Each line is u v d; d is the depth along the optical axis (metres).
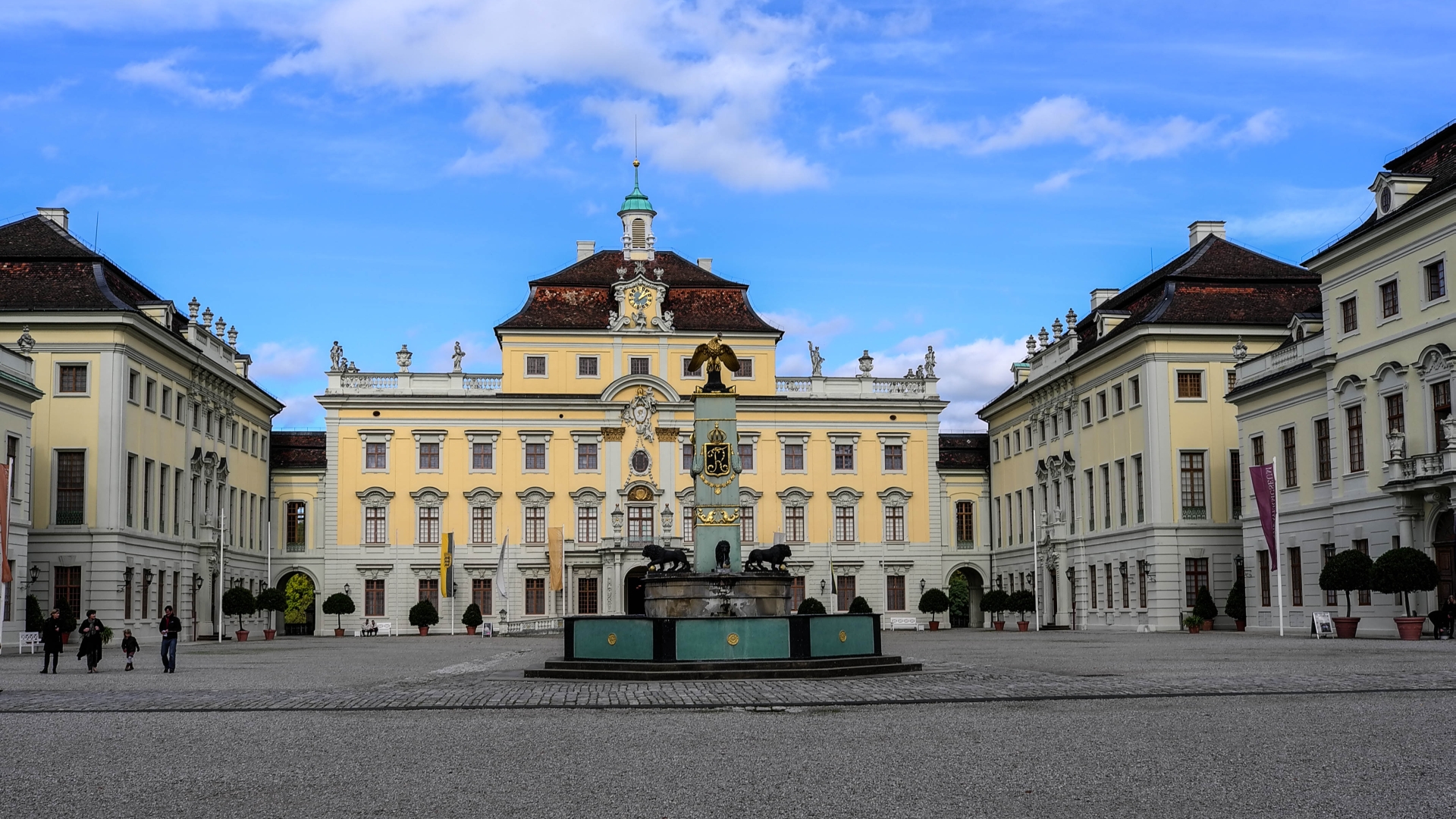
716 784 15.23
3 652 54.59
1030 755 17.17
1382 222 55.09
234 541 90.44
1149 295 79.12
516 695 27.66
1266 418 66.50
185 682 34.00
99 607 65.88
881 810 13.53
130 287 74.06
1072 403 87.94
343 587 99.81
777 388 104.69
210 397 83.62
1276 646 47.16
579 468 101.38
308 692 29.52
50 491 66.38
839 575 103.56
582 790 14.91
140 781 15.84
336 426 100.81
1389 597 55.47
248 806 14.10
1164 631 73.31
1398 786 14.32
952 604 103.75
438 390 101.81
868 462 104.50
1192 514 74.25
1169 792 14.28
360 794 14.81
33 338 66.75
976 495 107.81
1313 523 61.78
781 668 31.64
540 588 100.69
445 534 96.50
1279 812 13.05
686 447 101.75
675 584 37.25
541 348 102.31
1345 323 58.84
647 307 102.88
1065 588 88.00
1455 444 49.78
